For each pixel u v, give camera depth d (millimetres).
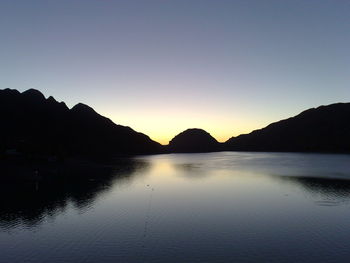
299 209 61531
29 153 149500
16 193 79688
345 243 42344
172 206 65062
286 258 37500
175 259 37250
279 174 122688
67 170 136750
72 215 57500
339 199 70875
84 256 38344
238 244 42094
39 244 42656
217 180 108062
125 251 39844
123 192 82500
